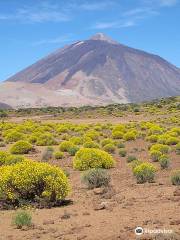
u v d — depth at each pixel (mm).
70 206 15383
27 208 15102
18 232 12125
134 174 19984
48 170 15961
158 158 27656
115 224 12281
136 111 107125
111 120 89938
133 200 15555
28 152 36156
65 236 11445
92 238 11062
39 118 107500
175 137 41094
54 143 44406
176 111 97000
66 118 103750
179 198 15117
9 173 15797
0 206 15633
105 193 17094
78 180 21094
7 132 55531
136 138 47281
